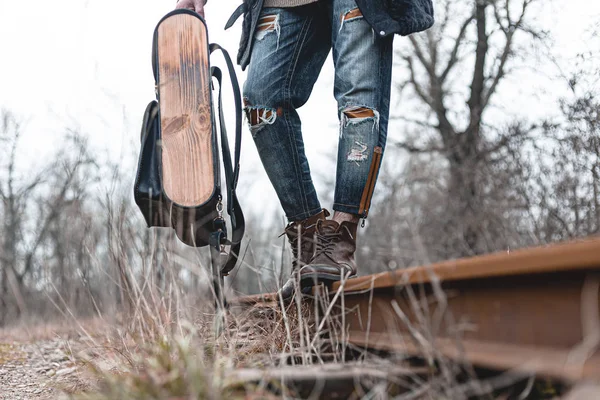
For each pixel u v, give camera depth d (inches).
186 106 92.6
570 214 188.9
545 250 41.7
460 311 53.8
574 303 40.8
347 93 93.3
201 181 89.3
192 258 83.4
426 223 353.4
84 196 120.6
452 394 45.7
